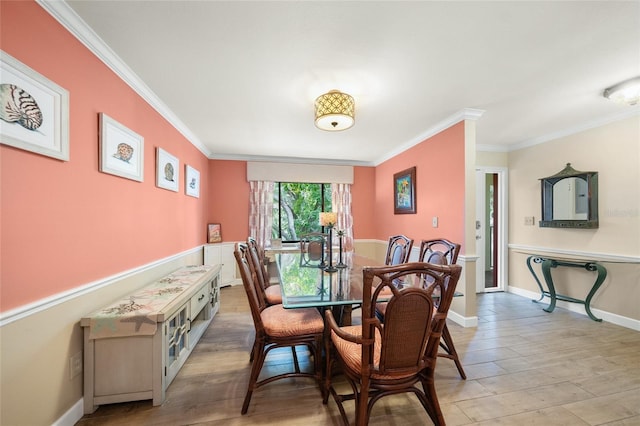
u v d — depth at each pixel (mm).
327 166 4961
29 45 1200
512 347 2314
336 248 4547
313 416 1515
